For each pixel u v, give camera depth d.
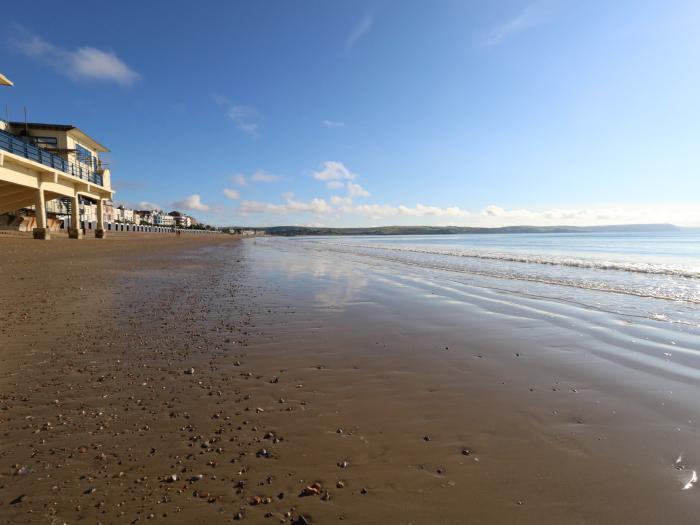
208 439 3.39
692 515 2.46
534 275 16.11
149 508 2.52
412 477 2.88
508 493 2.70
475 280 14.64
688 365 5.32
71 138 39.09
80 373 4.92
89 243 32.06
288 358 5.63
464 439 3.44
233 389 4.50
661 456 3.14
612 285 13.06
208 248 46.72
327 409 4.02
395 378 4.91
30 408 3.95
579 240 63.28
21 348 5.87
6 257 18.22
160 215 163.00
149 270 17.31
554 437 3.47
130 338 6.50
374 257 29.20
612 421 3.75
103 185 41.69
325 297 10.86
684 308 9.17
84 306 8.97
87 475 2.86
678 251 32.59
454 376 4.98
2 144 23.00
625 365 5.35
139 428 3.57
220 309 9.00
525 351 6.03
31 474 2.86
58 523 2.37
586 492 2.70
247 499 2.62
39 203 27.67
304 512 2.50
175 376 4.88
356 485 2.79
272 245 64.31
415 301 10.29
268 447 3.28
